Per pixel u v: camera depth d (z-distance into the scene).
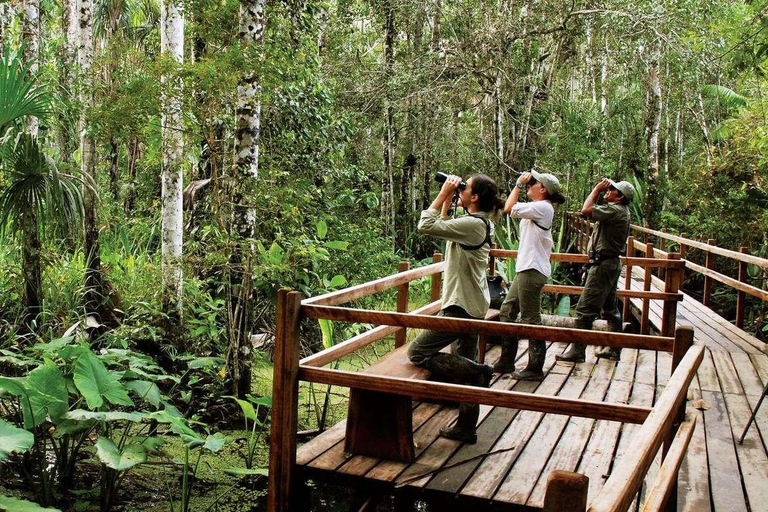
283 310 4.16
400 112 17.61
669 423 2.47
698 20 15.56
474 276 4.71
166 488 5.62
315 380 4.16
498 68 16.22
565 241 18.86
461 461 4.32
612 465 4.30
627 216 6.38
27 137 7.43
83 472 5.77
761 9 9.86
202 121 7.19
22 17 11.74
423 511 5.41
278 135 10.54
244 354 7.33
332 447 4.55
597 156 18.88
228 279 7.24
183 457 6.14
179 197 8.14
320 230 9.27
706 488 3.85
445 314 4.76
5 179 7.82
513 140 16.97
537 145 18.39
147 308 7.95
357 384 4.03
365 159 18.83
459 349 4.84
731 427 4.92
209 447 5.00
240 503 5.45
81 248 9.67
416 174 21.59
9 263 9.09
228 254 7.12
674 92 21.56
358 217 14.34
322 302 4.42
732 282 8.20
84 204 8.79
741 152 13.64
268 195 7.17
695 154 23.34
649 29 15.62
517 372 6.14
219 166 10.03
